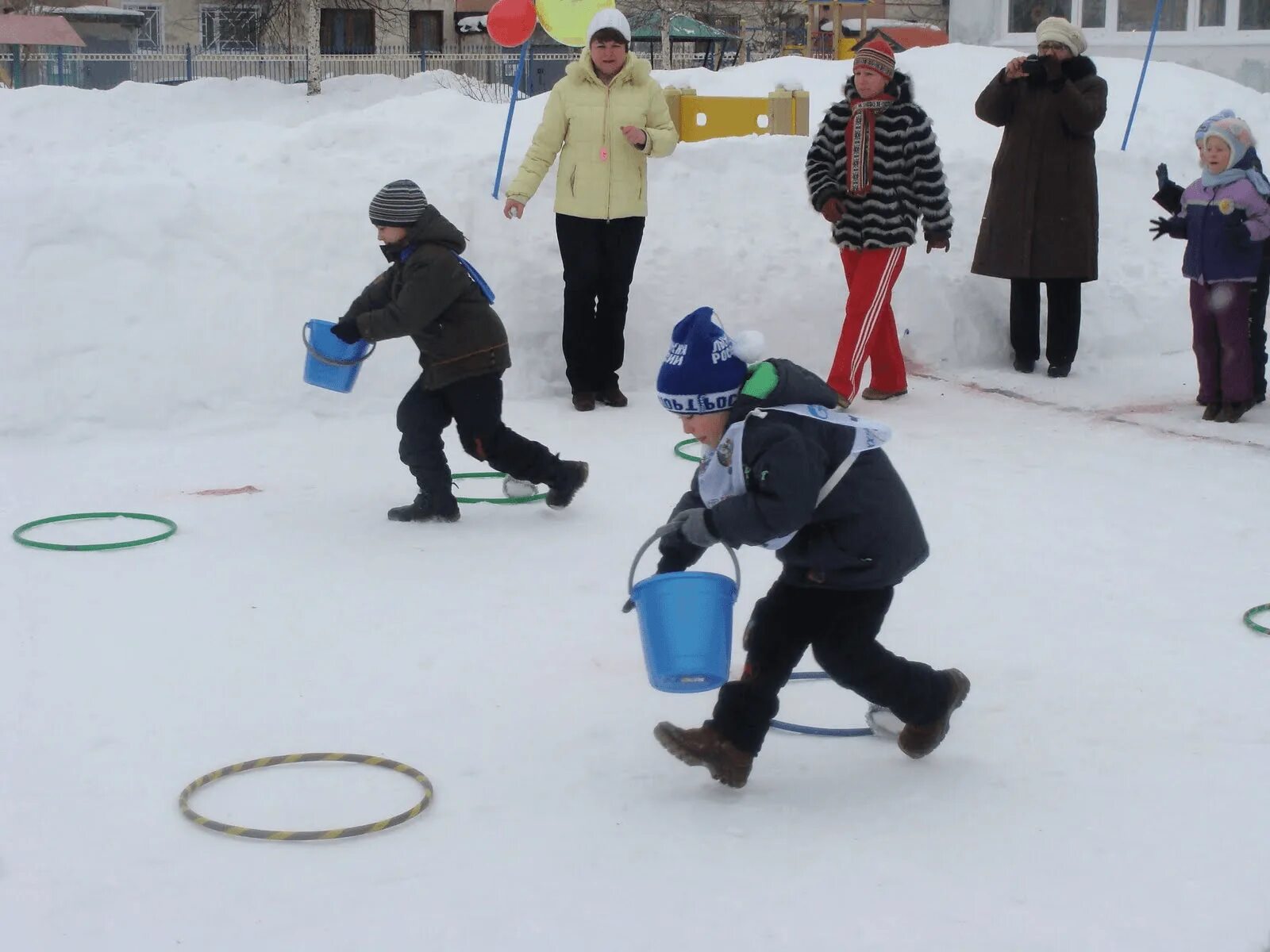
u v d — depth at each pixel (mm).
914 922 3061
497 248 9023
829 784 3771
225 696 4301
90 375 7711
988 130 14273
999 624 4965
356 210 8750
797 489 3354
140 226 8172
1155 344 10117
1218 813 3570
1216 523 6191
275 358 8141
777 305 9422
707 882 3234
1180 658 4645
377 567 5547
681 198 9688
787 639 3615
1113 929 3025
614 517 6289
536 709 4238
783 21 34875
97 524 6117
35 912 3076
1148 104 15102
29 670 4473
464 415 6004
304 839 3375
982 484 6836
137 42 34438
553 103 8242
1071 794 3691
